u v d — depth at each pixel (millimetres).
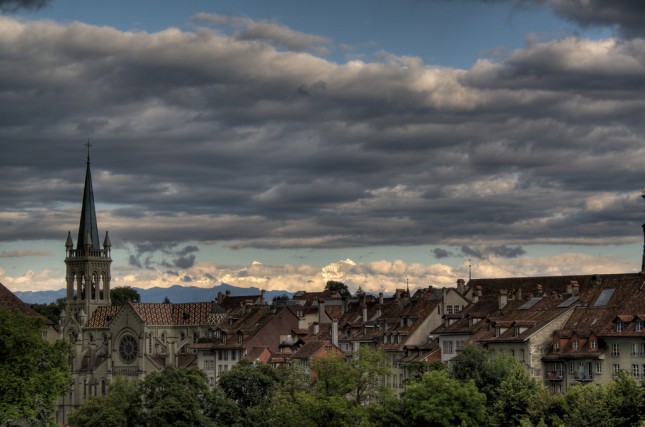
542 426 166125
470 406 188750
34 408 187875
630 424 165625
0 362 183875
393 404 197625
